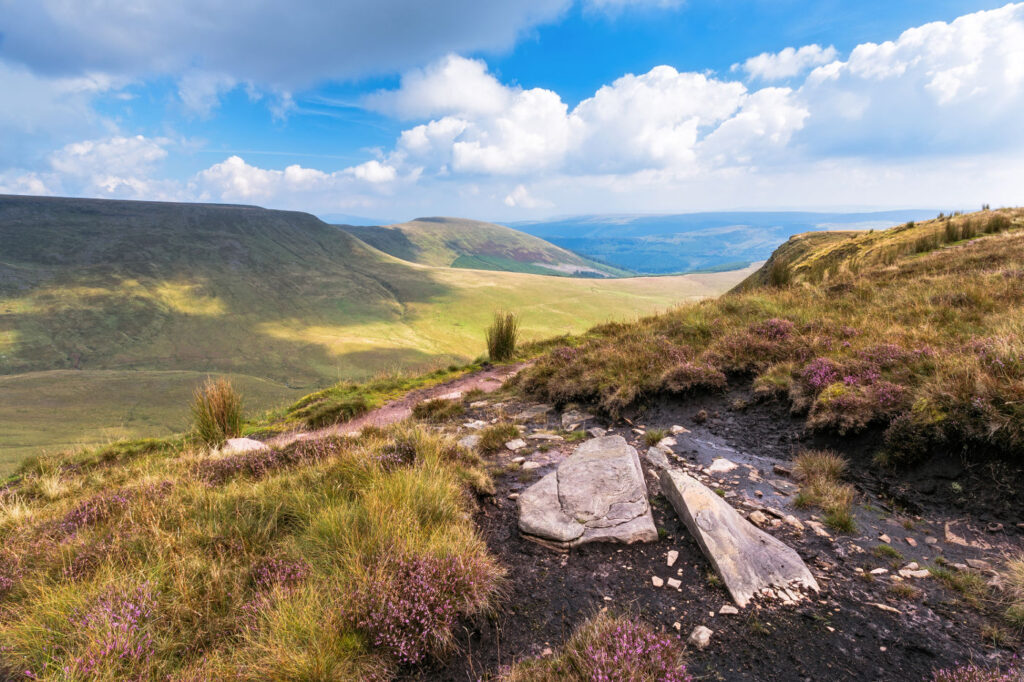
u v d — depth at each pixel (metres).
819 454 5.86
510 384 12.19
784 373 7.66
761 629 3.35
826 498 4.92
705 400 8.09
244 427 11.09
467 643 3.42
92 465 9.65
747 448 6.55
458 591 3.65
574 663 3.03
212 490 5.71
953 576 3.73
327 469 5.89
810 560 4.09
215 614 3.53
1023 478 4.48
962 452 4.93
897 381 6.21
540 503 5.19
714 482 5.66
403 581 3.58
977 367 5.52
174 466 7.21
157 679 3.02
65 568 4.09
